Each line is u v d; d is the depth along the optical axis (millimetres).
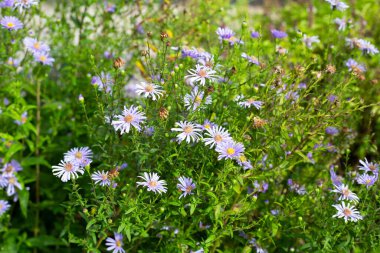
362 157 697
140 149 545
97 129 660
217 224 578
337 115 578
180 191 539
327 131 654
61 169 549
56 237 743
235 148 509
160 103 558
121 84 630
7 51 696
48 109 770
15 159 719
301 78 596
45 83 756
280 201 622
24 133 707
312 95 663
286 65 703
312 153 636
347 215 533
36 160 713
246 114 574
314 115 584
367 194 560
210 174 562
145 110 553
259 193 638
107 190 568
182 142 540
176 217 578
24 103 700
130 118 528
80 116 757
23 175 731
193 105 545
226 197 537
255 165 561
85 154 567
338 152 665
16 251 700
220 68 608
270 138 566
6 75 700
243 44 658
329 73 630
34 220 746
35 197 774
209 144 546
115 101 610
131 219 558
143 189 579
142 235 557
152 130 565
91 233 558
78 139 759
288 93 612
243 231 597
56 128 745
